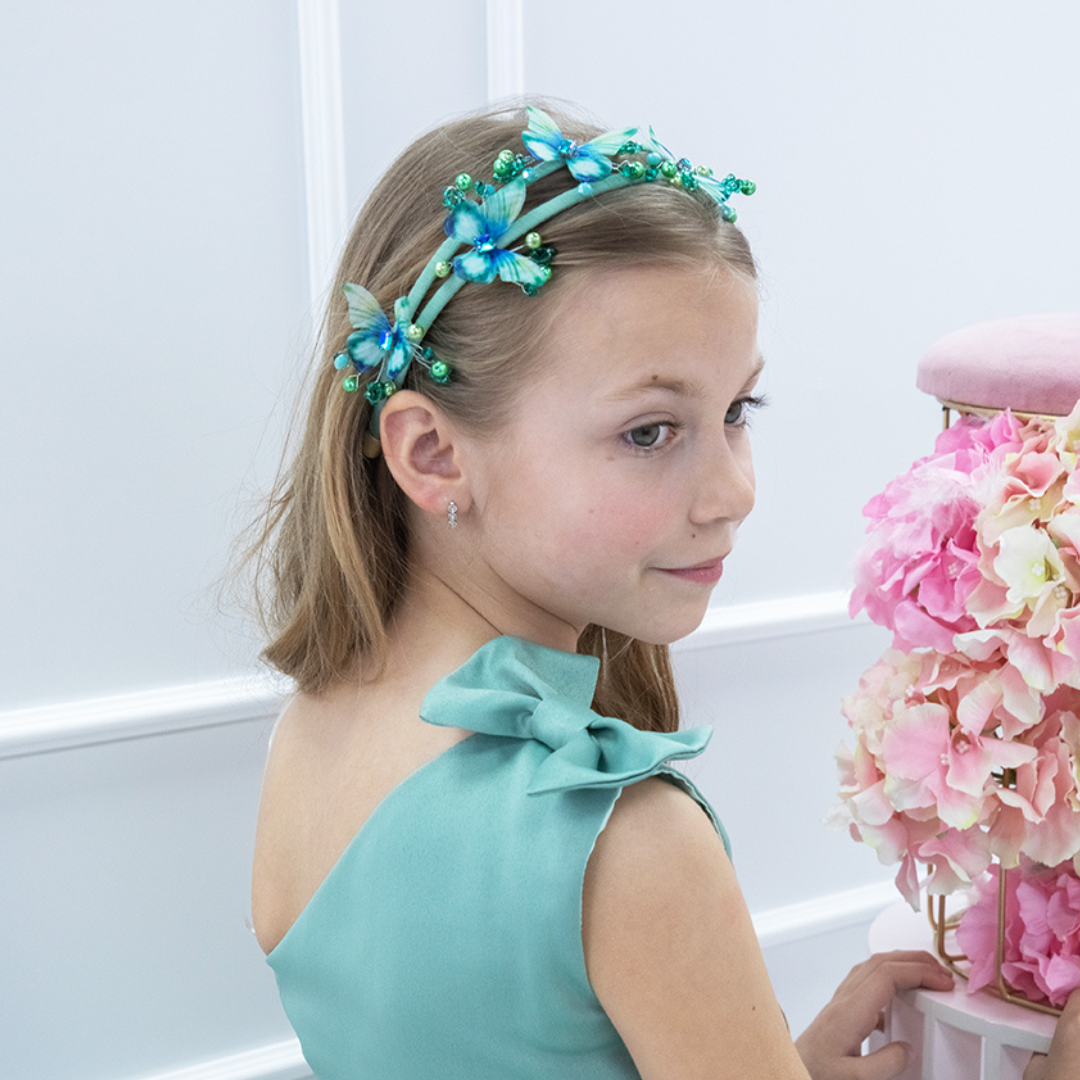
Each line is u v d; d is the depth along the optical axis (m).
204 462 1.60
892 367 2.04
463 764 0.59
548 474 0.59
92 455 1.54
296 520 0.75
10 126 1.44
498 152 0.65
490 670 0.61
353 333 0.64
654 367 0.57
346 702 0.69
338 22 1.56
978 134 2.02
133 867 1.63
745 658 1.97
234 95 1.54
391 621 0.69
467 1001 0.56
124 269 1.52
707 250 0.58
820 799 2.09
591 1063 0.58
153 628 1.60
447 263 0.60
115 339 1.53
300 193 1.60
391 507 0.69
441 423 0.62
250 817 1.68
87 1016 1.63
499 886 0.55
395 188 0.68
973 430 0.85
